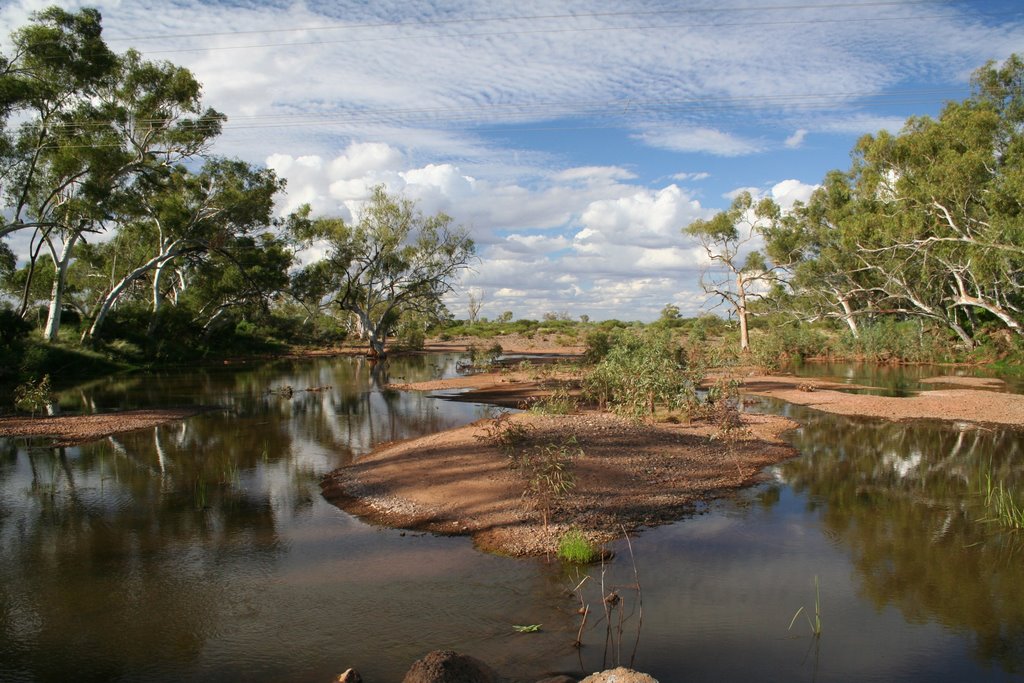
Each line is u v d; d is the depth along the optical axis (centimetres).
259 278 4362
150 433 1580
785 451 1318
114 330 3694
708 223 4728
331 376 3225
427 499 948
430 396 2341
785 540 813
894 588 674
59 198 2934
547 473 927
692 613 615
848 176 4391
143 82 3056
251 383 2850
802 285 4553
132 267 4150
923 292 3731
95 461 1270
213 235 3584
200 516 920
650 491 988
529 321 8575
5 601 656
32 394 1827
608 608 625
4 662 541
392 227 4262
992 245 2512
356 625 597
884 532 844
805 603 639
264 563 748
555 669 518
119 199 2828
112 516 923
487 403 2117
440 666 460
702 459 1188
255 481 1112
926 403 1977
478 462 1070
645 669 517
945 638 571
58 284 3106
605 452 1142
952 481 1097
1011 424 1648
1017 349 3231
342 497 1005
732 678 505
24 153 2723
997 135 2945
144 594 670
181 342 4206
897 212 3192
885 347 3753
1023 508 938
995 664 528
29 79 2564
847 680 502
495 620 603
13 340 2800
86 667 534
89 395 2364
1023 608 630
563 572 712
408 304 4747
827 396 2158
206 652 555
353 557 762
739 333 5697
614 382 1825
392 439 1470
